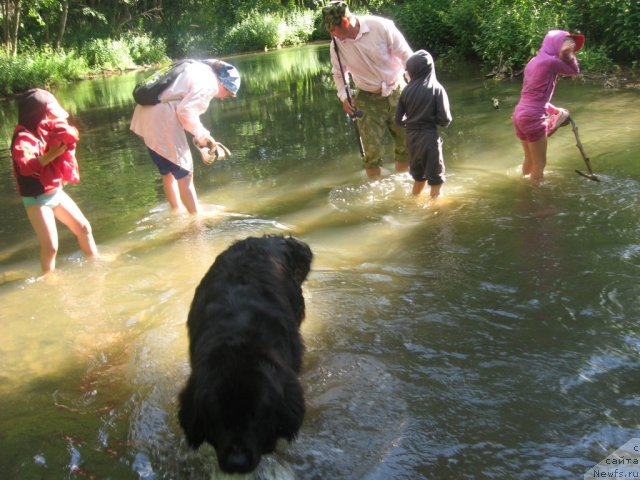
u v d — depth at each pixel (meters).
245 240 3.79
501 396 3.24
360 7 29.53
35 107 5.14
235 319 2.96
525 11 13.50
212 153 6.20
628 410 3.04
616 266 4.45
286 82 18.03
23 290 5.12
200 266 5.31
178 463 2.97
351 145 9.13
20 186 5.20
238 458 2.47
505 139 8.39
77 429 3.29
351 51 6.85
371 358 3.68
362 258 5.15
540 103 6.24
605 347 3.56
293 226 6.07
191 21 42.69
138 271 5.32
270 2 44.28
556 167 6.85
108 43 33.97
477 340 3.77
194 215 6.62
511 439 2.94
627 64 12.10
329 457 2.92
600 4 12.48
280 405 2.64
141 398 3.52
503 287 4.38
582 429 2.95
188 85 6.12
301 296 3.79
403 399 3.29
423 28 18.19
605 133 7.86
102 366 3.92
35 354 4.12
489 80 13.20
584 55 11.84
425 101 6.07
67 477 2.92
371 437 3.04
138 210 7.05
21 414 3.47
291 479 2.79
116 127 13.32
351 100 7.20
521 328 3.85
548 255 4.76
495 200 6.11
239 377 2.56
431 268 4.80
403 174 7.34
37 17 34.03
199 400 2.60
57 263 5.65
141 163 9.52
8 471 2.99
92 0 41.88
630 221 5.18
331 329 4.04
